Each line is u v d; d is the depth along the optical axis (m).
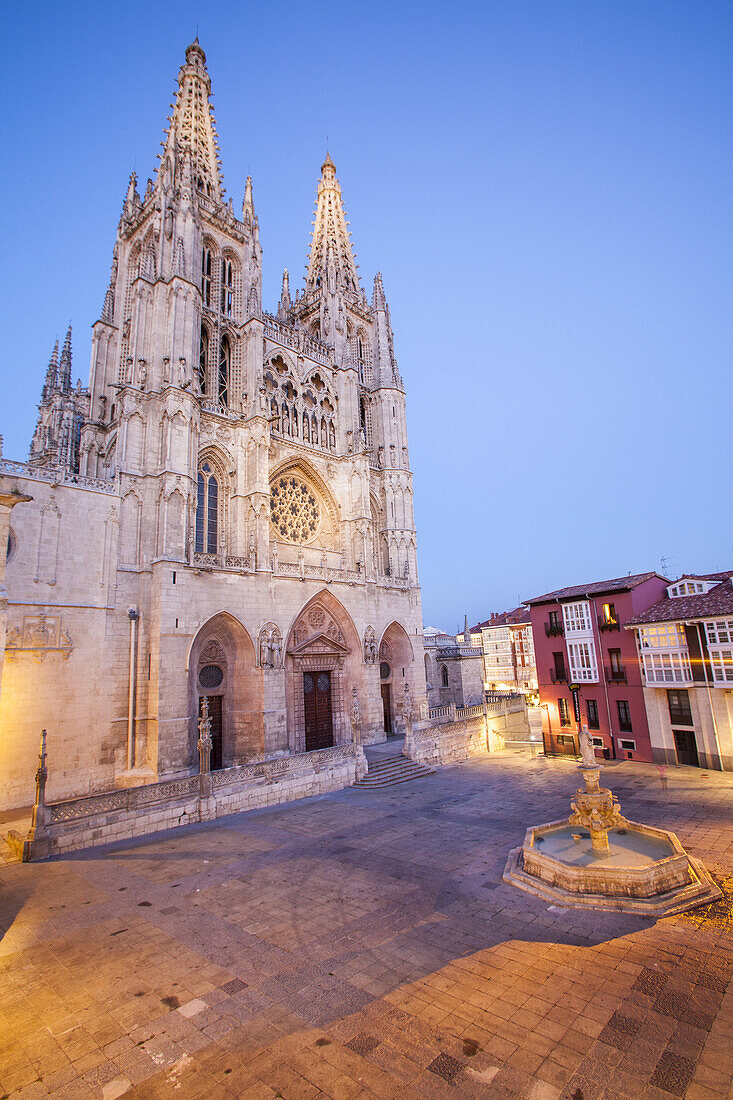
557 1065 9.62
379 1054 10.05
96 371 45.28
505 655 98.12
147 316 39.38
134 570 33.84
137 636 33.03
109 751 31.09
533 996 11.68
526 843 19.53
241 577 37.22
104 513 33.22
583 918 15.21
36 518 30.30
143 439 36.12
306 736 42.00
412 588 54.59
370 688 46.06
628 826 19.80
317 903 16.84
